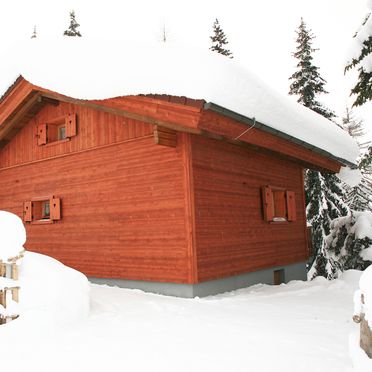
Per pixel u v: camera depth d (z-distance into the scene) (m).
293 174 11.70
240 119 6.73
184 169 7.73
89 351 4.22
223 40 23.14
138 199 8.42
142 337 4.73
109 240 8.88
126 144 8.70
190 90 6.21
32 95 9.91
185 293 7.61
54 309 5.11
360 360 3.21
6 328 4.57
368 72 7.75
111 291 7.93
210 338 4.71
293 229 11.34
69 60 7.69
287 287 8.98
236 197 8.97
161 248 8.01
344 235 14.73
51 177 10.23
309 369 3.73
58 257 9.91
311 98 17.22
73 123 9.65
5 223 5.36
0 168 11.73
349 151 11.08
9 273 5.12
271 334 4.90
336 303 7.01
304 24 17.84
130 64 6.94
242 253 8.95
